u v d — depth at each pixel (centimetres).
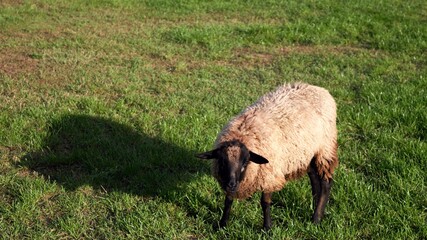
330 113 453
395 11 1005
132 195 466
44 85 624
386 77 665
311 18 948
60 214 448
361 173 487
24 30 841
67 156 503
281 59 734
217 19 955
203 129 546
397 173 474
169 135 532
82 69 670
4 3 1009
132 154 507
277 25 904
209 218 446
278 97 449
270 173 422
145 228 434
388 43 796
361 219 437
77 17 938
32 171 492
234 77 666
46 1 1037
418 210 441
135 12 985
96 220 444
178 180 480
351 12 983
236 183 399
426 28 863
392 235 418
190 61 725
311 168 455
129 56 735
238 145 403
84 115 559
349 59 730
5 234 427
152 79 655
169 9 1006
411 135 537
